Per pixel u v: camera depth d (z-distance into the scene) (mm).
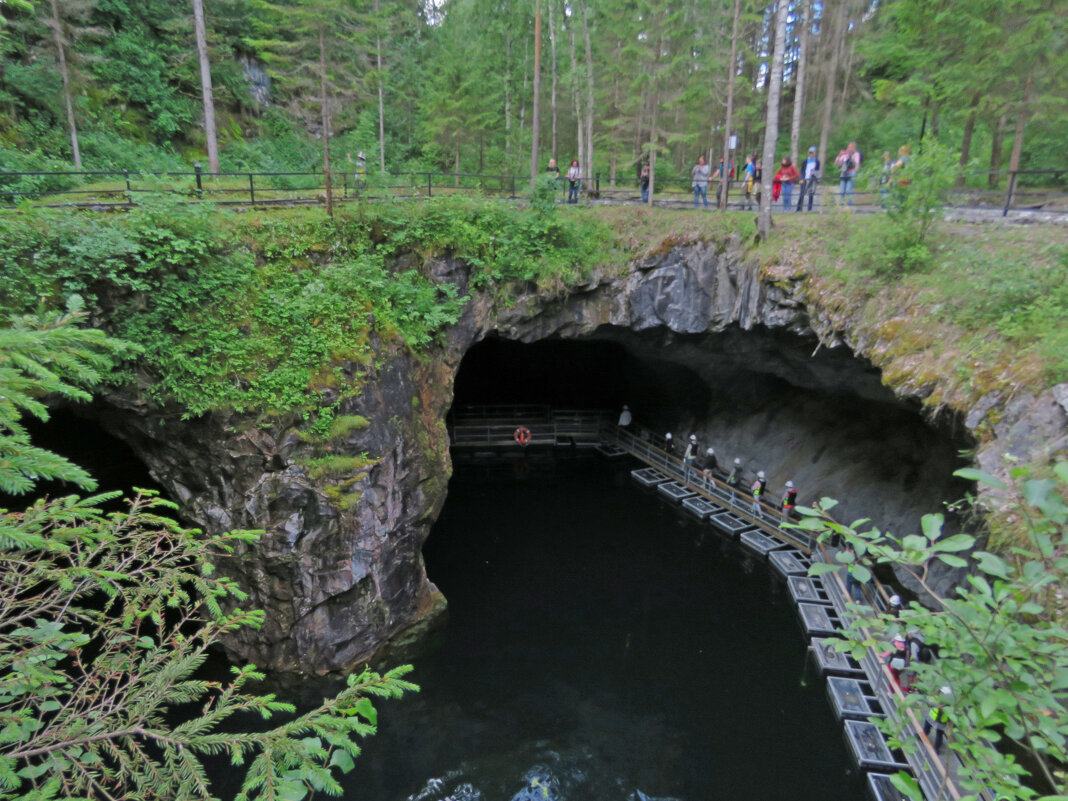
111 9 22453
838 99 27797
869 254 14148
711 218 18344
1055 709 2924
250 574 12359
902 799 10016
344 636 12750
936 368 11578
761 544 18266
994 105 15078
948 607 3152
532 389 31422
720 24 25234
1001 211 14945
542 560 17688
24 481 2490
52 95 19516
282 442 12172
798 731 11922
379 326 13977
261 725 11656
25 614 3322
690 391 25906
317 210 14914
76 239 10898
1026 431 9344
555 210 18234
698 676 13328
